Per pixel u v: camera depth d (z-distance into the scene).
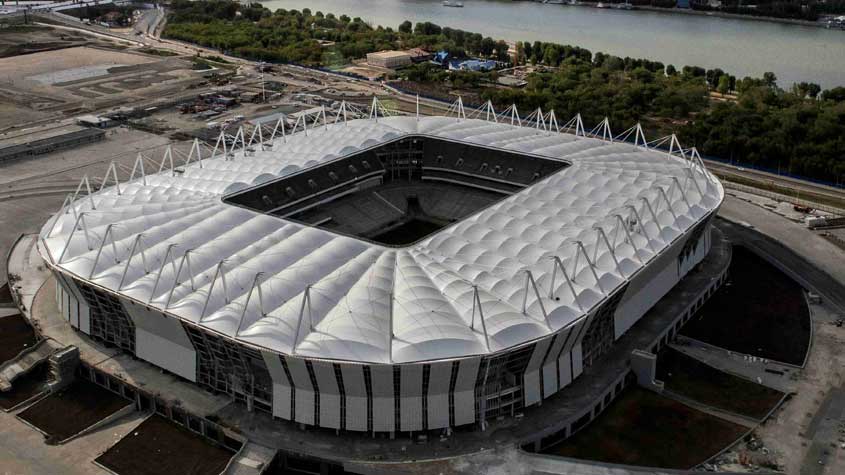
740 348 137.50
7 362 128.88
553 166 185.50
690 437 112.81
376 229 185.00
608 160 182.25
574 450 110.56
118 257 130.38
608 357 128.75
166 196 160.75
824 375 128.00
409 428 108.81
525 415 113.56
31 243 179.25
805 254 175.00
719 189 170.12
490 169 195.25
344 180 190.62
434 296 116.00
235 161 184.12
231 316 111.44
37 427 115.88
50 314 144.12
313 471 106.88
